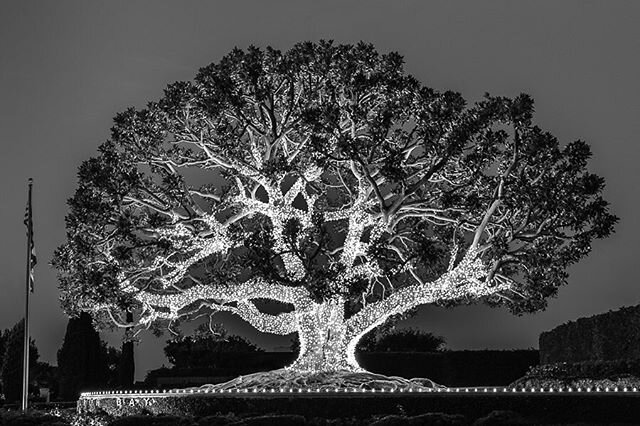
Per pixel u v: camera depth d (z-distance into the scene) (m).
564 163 33.25
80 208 34.97
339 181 40.00
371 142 33.28
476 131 32.94
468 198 33.88
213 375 58.34
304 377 34.38
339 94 34.62
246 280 38.94
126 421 26.23
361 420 26.62
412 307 37.50
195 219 36.31
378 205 36.66
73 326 56.38
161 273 37.56
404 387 34.06
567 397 25.81
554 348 45.81
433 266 36.75
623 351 38.19
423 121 33.72
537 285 34.50
